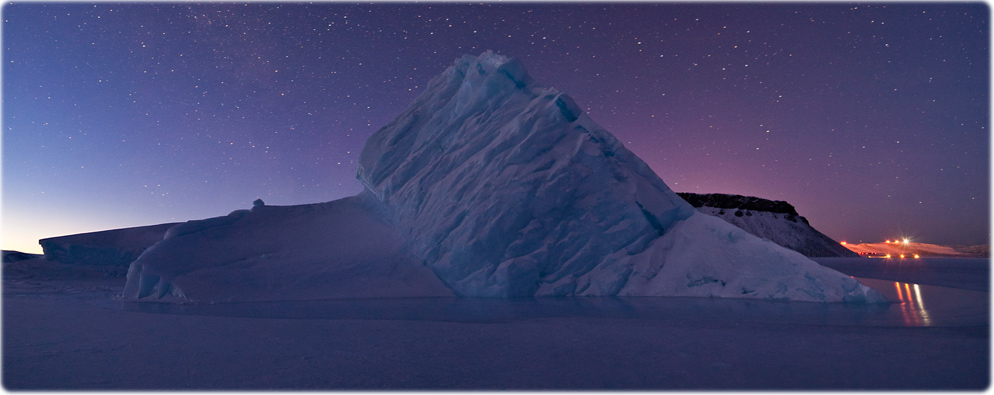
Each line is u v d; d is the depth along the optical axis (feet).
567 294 45.24
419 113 68.74
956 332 21.07
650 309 32.55
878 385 13.00
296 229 58.39
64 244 90.07
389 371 15.14
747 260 43.29
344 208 65.41
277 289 45.27
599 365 15.65
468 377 14.34
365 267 49.37
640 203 49.49
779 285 39.83
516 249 46.73
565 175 50.29
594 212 49.29
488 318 28.12
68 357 17.46
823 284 37.60
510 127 56.44
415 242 51.70
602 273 46.21
